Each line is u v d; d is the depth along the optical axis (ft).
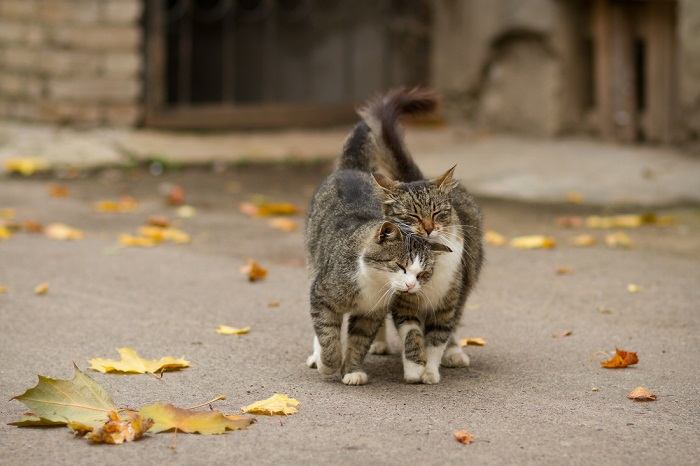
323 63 52.60
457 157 44.39
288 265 29.37
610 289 26.55
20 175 41.37
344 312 19.74
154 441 16.30
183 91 50.26
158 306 24.95
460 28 49.70
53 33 45.62
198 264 29.32
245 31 52.90
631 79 44.96
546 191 39.47
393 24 51.29
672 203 37.50
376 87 51.75
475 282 22.04
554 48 46.19
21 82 46.85
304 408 17.97
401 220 20.21
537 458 15.66
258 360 20.94
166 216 35.88
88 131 45.88
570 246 31.58
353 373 19.60
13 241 31.86
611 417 17.49
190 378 19.65
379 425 17.10
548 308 24.98
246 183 41.34
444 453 15.83
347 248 19.48
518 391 19.01
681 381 19.47
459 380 19.77
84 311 24.38
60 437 16.47
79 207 36.91
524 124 48.01
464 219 21.74
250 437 16.48
